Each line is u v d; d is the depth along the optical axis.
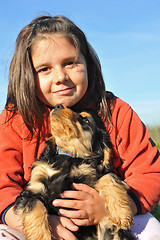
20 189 0.67
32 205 0.59
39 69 0.66
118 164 0.74
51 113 0.65
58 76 0.64
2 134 0.73
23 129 0.72
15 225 0.61
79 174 0.65
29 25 0.71
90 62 0.74
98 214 0.61
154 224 0.66
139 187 0.67
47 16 0.76
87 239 0.63
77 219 0.60
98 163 0.68
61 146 0.67
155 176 0.69
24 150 0.71
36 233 0.56
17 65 0.69
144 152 0.72
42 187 0.63
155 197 0.68
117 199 0.62
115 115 0.74
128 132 0.73
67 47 0.64
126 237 0.61
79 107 0.75
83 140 0.67
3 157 0.70
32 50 0.66
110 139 0.72
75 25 0.70
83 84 0.67
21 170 0.71
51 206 0.62
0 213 0.63
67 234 0.58
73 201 0.60
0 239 0.58
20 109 0.69
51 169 0.64
